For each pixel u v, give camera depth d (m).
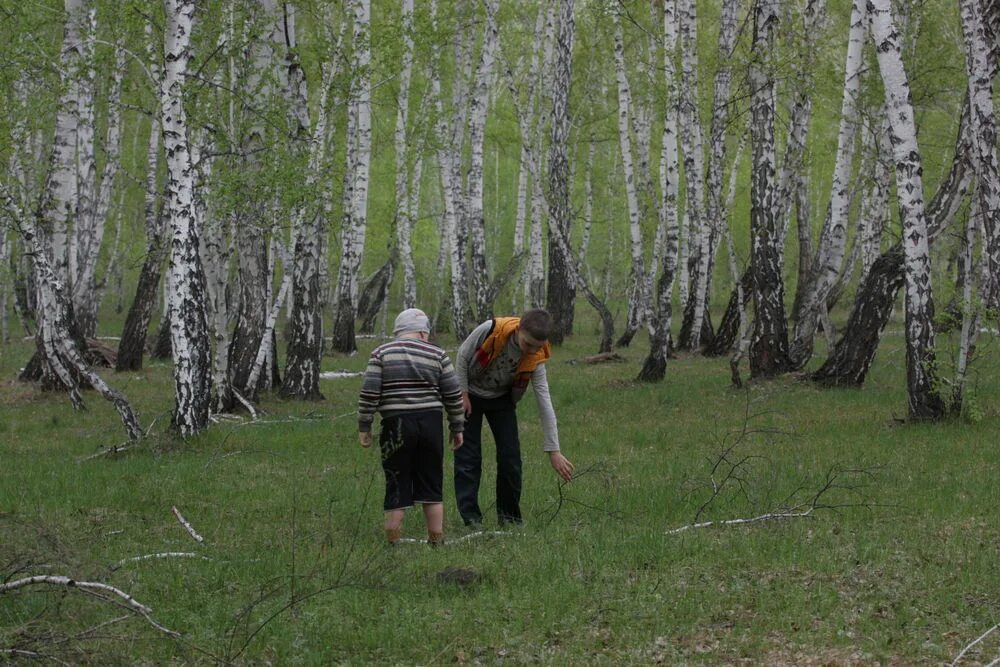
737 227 40.66
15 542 6.11
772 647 5.20
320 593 6.02
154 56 14.78
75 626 5.38
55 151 17.80
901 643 5.19
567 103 29.72
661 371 19.44
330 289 45.09
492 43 28.64
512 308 39.09
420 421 7.26
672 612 5.67
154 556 6.93
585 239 41.09
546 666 5.01
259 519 8.44
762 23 18.16
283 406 17.06
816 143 35.56
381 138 37.25
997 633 5.29
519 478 8.01
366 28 18.66
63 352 17.66
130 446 12.23
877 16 12.80
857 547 6.81
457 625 5.51
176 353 12.81
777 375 19.08
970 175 15.12
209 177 14.84
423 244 44.34
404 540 7.45
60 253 18.22
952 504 8.22
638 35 27.88
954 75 23.30
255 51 16.30
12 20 15.59
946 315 13.17
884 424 13.20
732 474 9.47
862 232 23.27
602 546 7.00
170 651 5.23
